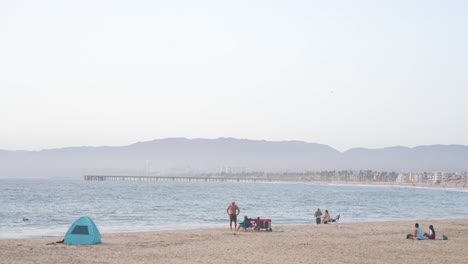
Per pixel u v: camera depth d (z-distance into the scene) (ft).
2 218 192.24
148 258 81.87
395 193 642.22
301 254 87.56
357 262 80.12
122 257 82.58
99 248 93.09
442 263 80.02
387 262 80.48
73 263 76.13
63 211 236.22
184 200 366.02
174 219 191.93
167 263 77.36
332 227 143.95
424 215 237.66
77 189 609.42
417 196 536.01
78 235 98.99
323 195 530.68
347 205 328.29
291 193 592.19
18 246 94.48
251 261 79.66
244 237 114.42
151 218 196.44
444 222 170.91
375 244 103.40
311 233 125.59
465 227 151.12
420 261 81.76
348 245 100.99
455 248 98.63
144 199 374.84
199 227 154.61
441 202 400.88
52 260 78.54
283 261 79.87
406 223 163.53
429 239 114.21
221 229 135.33
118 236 114.52
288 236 117.50
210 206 290.35
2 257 81.05
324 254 87.97
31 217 197.67
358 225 152.76
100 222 175.83
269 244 100.94
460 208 313.32
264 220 129.59
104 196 418.31
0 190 526.57
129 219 190.49
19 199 350.84
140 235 117.08
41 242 102.42
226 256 84.64
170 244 100.22
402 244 104.12
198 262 78.38
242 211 251.80
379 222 168.86
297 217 209.87
